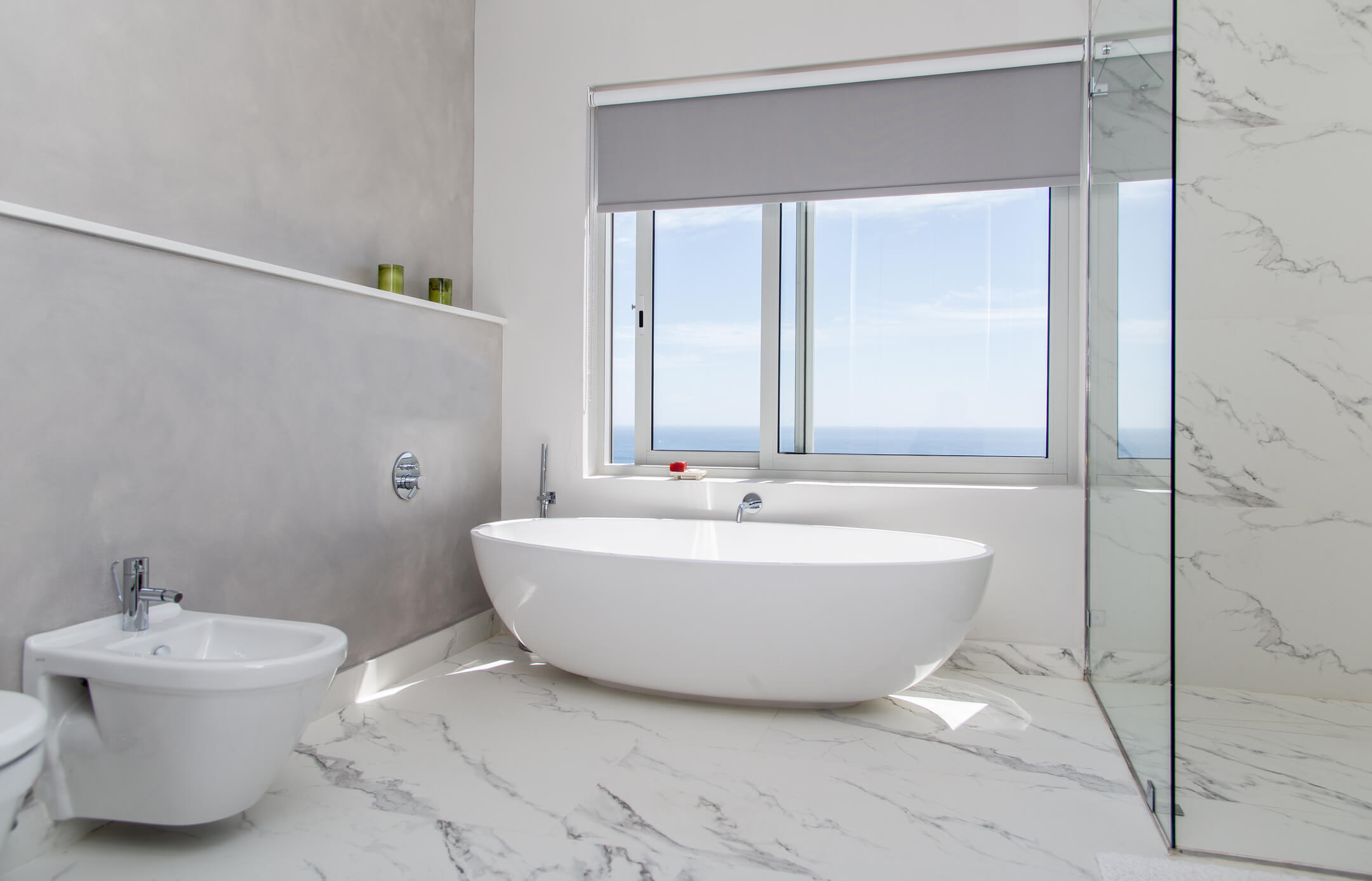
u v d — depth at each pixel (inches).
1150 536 70.8
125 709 56.8
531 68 127.6
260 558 81.0
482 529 105.1
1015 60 108.1
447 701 94.6
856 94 115.0
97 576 64.7
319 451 88.6
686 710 91.7
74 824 62.2
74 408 62.9
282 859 60.0
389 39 108.2
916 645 85.3
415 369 105.7
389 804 68.8
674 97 122.0
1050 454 114.4
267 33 87.0
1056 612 107.0
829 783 73.5
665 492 121.9
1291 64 100.6
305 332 86.5
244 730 56.6
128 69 71.5
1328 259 99.3
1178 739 86.3
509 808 68.1
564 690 98.7
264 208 86.6
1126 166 81.2
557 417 126.0
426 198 117.0
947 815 67.6
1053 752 81.0
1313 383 100.0
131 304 67.4
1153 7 69.0
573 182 125.6
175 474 71.6
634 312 132.1
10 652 58.6
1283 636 101.4
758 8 117.7
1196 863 60.2
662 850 61.7
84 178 67.7
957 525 110.3
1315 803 70.4
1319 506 99.8
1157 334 68.3
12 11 62.3
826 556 110.6
